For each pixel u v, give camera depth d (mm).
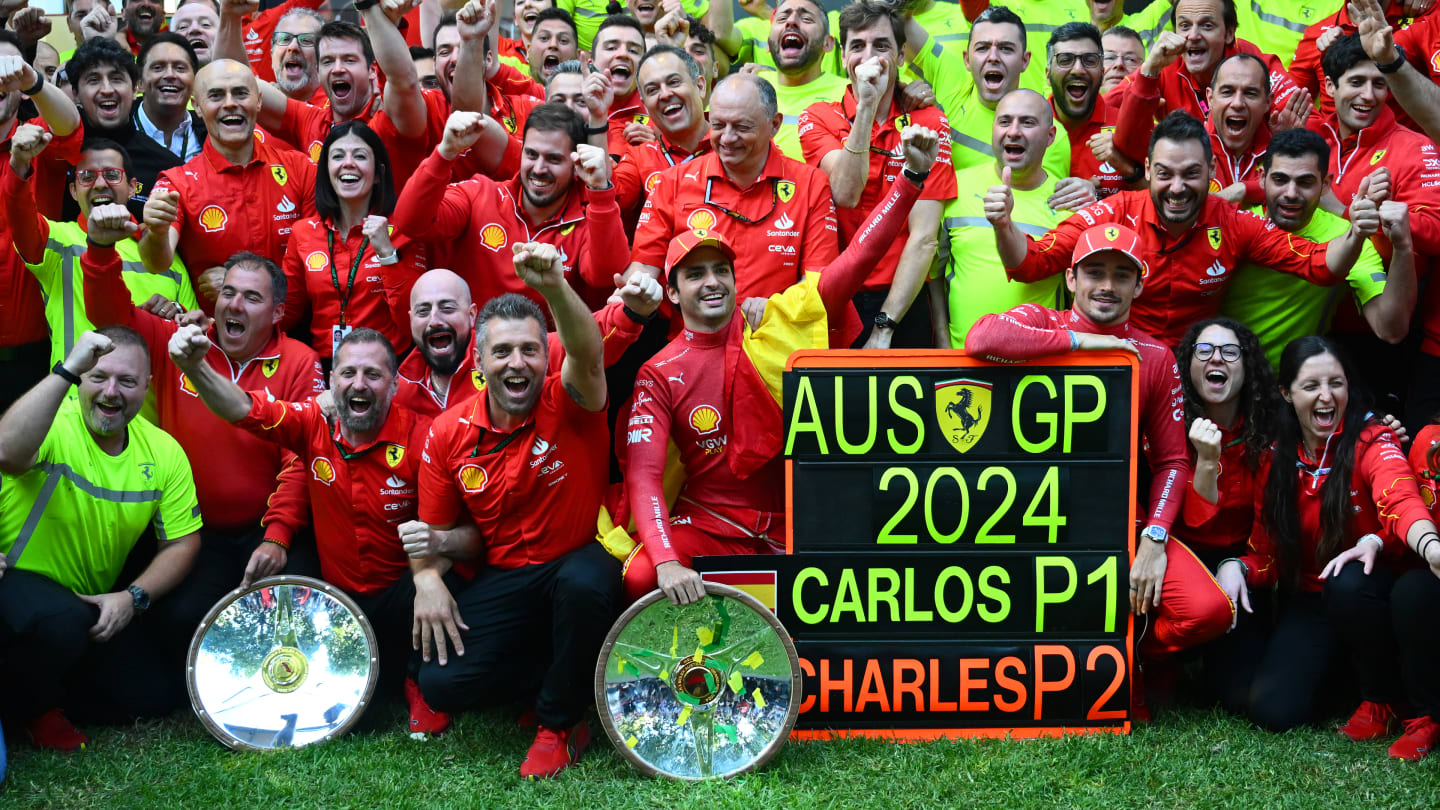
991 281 5230
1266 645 4473
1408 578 4082
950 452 4246
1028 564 4242
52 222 5156
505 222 5035
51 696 4293
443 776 4043
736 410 4355
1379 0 5980
